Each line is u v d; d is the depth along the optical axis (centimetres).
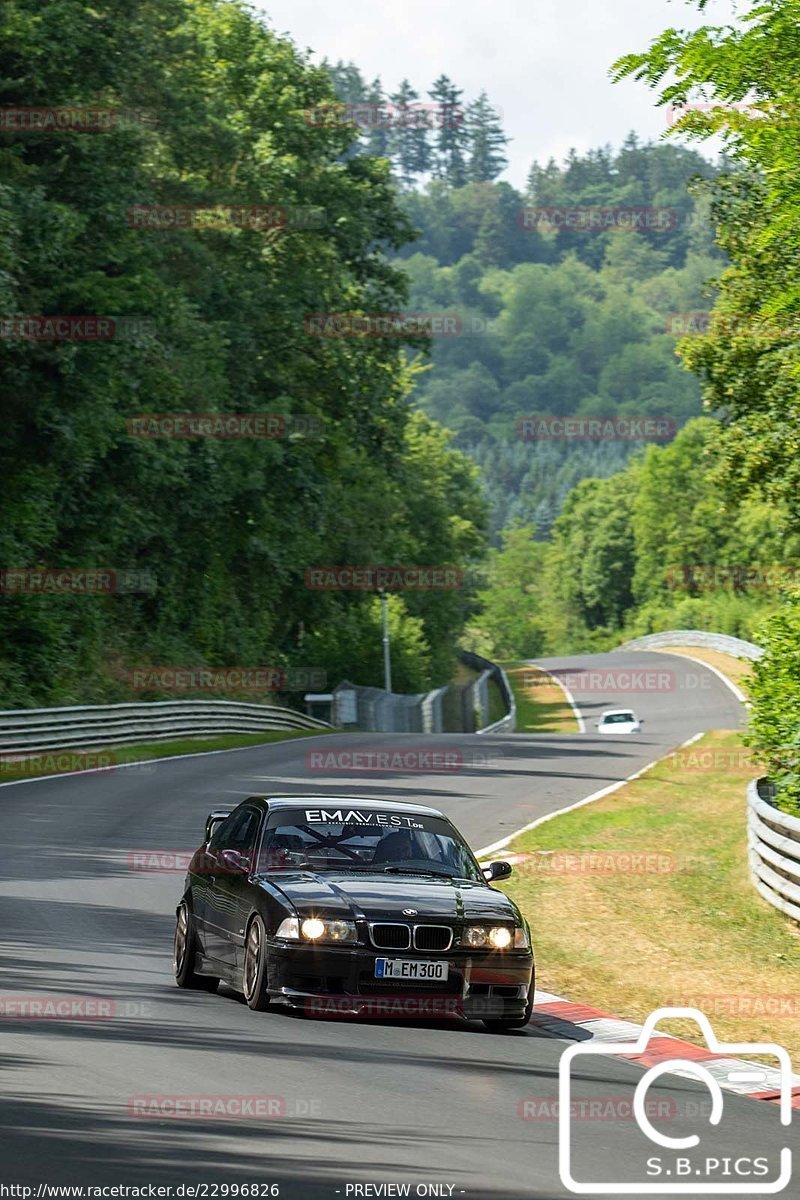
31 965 3512
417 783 8819
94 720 11294
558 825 6825
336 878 3234
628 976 3872
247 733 14888
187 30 14788
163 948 3953
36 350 11831
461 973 3077
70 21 11362
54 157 12438
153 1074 2467
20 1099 2242
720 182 8131
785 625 6419
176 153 15238
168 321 14162
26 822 6638
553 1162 2075
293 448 17088
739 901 4909
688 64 4612
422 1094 2456
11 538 12581
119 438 13538
